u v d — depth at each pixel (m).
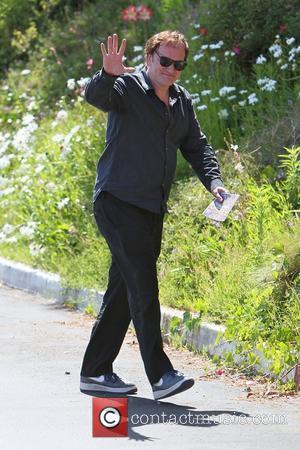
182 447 14.88
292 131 27.25
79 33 43.00
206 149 17.81
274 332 19.69
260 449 14.87
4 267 31.30
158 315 16.97
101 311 17.94
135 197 16.94
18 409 16.86
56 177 32.03
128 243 16.94
